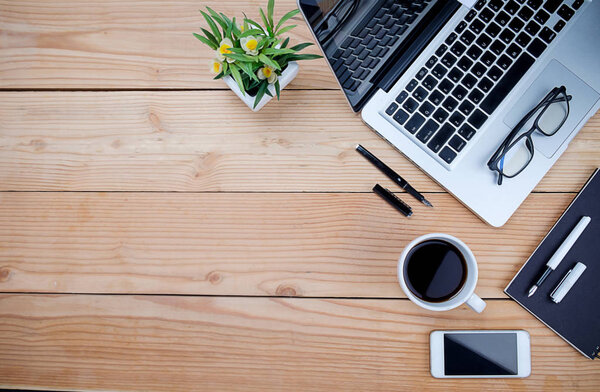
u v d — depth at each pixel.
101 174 0.77
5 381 0.75
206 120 0.77
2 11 0.79
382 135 0.72
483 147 0.71
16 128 0.78
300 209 0.75
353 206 0.75
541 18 0.72
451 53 0.72
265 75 0.66
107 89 0.78
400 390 0.72
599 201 0.72
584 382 0.71
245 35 0.62
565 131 0.71
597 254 0.71
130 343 0.74
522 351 0.70
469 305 0.67
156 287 0.75
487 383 0.72
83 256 0.76
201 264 0.75
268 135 0.76
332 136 0.76
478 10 0.72
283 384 0.73
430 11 0.71
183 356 0.74
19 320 0.75
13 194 0.77
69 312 0.75
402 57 0.72
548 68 0.71
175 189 0.76
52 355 0.75
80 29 0.78
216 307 0.74
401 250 0.74
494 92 0.71
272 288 0.74
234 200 0.75
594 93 0.71
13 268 0.76
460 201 0.72
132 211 0.76
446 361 0.71
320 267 0.74
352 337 0.73
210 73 0.77
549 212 0.74
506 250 0.73
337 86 0.76
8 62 0.78
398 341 0.73
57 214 0.77
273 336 0.74
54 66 0.78
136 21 0.78
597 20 0.71
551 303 0.71
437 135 0.71
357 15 0.63
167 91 0.77
